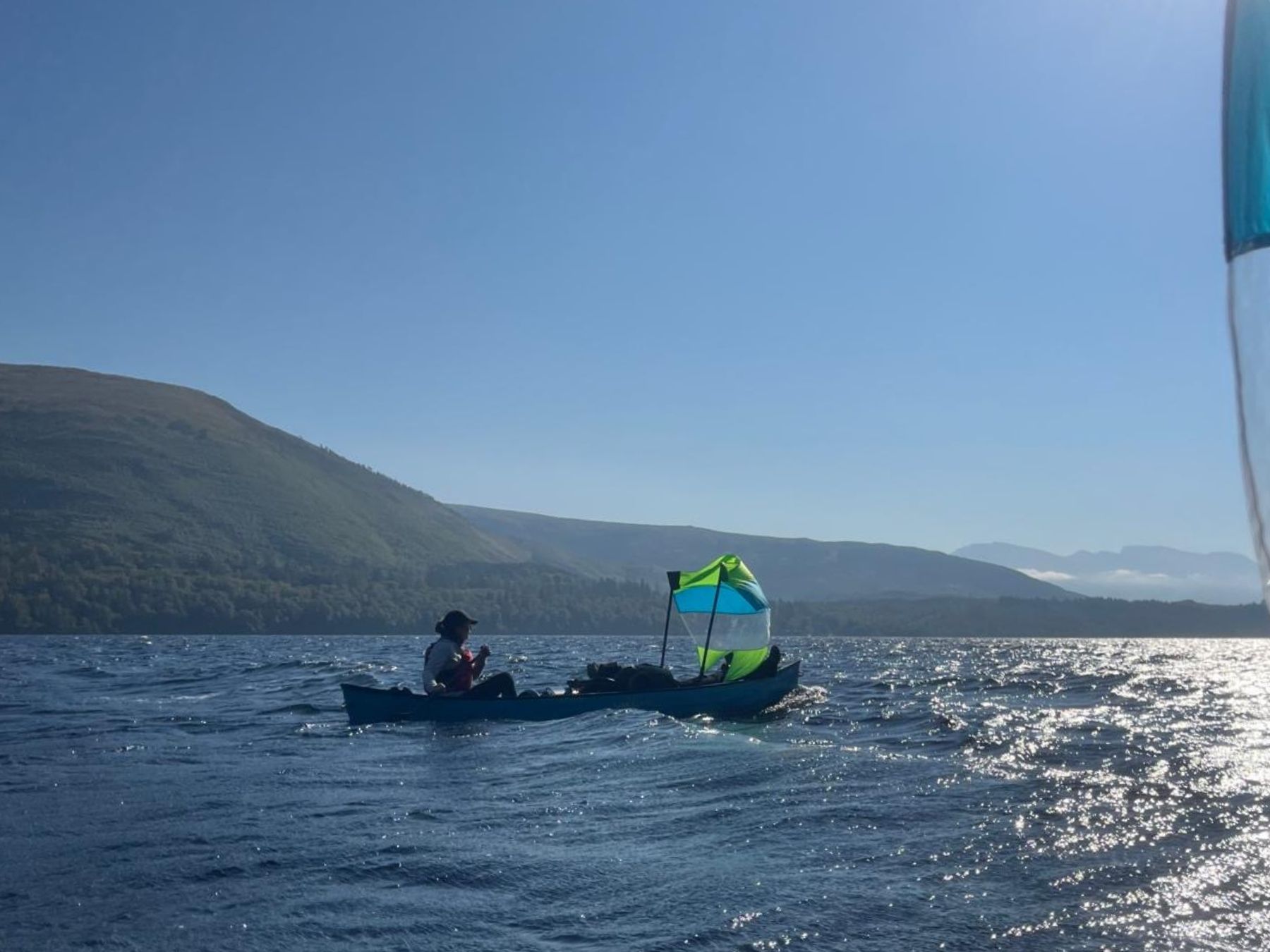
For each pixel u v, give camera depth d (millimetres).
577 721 15703
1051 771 10867
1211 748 12938
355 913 6359
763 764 11344
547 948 5660
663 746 12789
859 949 5523
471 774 11508
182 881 7184
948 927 5852
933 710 18578
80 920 6371
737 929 5875
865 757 11805
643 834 8266
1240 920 5867
